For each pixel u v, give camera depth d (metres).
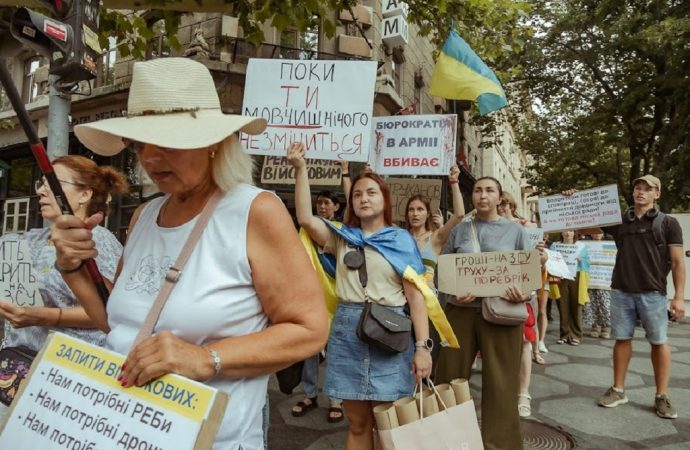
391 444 2.08
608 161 18.98
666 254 4.21
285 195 8.70
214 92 1.35
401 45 11.34
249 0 4.52
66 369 1.21
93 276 1.48
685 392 4.86
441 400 2.21
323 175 4.69
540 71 16.36
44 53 2.73
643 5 13.41
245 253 1.22
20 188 12.23
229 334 1.21
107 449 1.07
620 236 4.43
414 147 4.05
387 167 4.09
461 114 17.48
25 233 2.06
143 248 1.35
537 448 3.50
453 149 3.99
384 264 2.58
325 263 2.80
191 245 1.24
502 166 33.84
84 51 2.73
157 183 1.29
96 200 2.02
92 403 1.13
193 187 1.30
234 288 1.21
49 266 1.90
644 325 4.27
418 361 2.47
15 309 1.79
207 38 8.91
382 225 2.80
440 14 5.54
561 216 5.25
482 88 4.02
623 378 4.46
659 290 4.17
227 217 1.25
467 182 16.94
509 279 3.05
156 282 1.26
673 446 3.55
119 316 1.30
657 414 4.18
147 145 1.25
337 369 2.56
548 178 19.72
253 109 3.40
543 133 19.03
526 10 5.96
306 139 3.35
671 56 12.95
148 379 1.07
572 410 4.31
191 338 1.19
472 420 2.19
